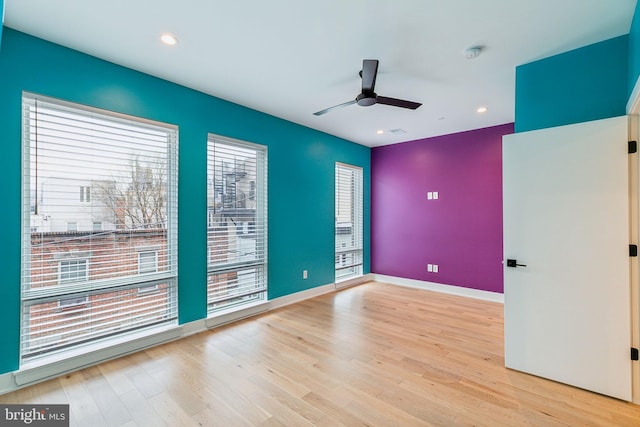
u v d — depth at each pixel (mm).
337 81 2943
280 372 2342
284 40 2250
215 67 2660
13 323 2096
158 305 2887
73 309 2391
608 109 2193
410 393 2078
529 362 2320
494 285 4301
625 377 1987
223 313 3342
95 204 2486
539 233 2283
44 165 2252
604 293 2051
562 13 1924
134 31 2139
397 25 2068
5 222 2068
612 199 2023
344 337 3008
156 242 2867
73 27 2088
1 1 1359
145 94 2750
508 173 2418
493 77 2812
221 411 1886
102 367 2398
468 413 1874
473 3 1843
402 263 5285
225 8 1898
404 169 5262
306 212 4395
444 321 3457
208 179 3256
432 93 3170
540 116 2469
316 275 4566
